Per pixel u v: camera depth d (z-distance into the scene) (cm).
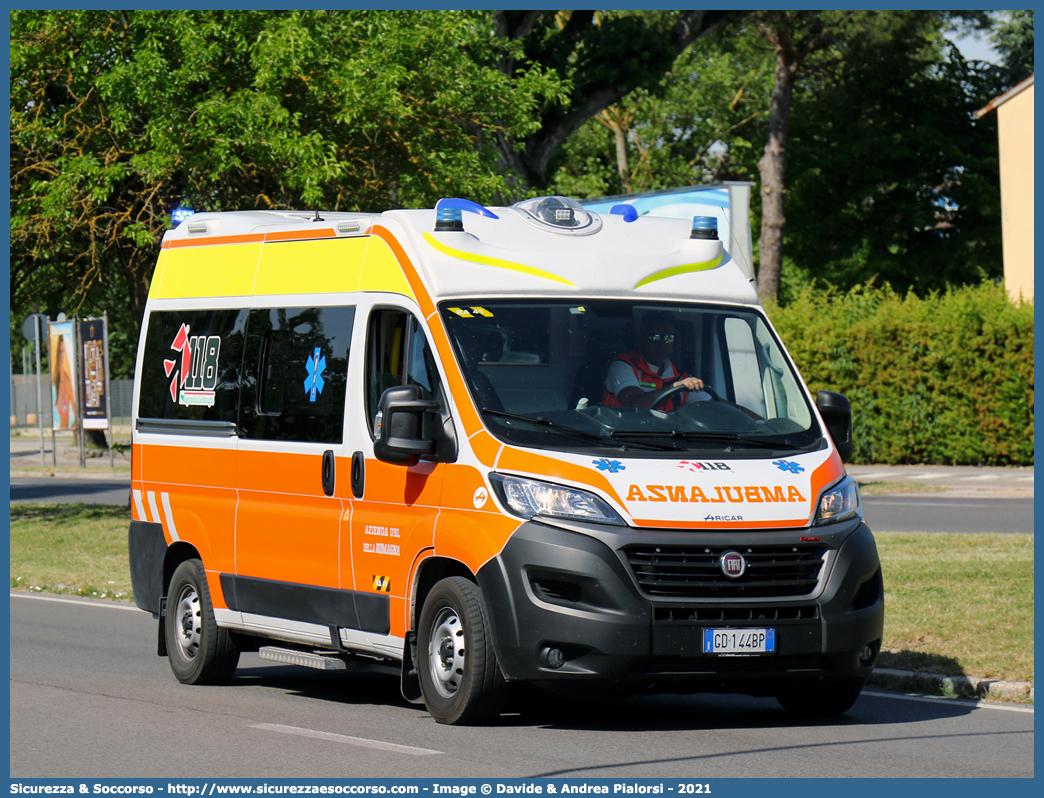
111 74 3784
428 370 1602
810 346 6562
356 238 1770
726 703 1775
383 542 1633
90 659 2220
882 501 4638
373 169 4044
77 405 7381
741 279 1759
